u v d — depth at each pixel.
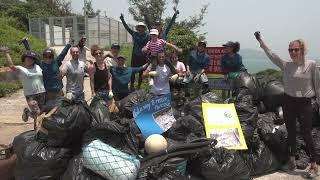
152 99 3.02
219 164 2.65
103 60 3.71
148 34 4.66
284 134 3.15
